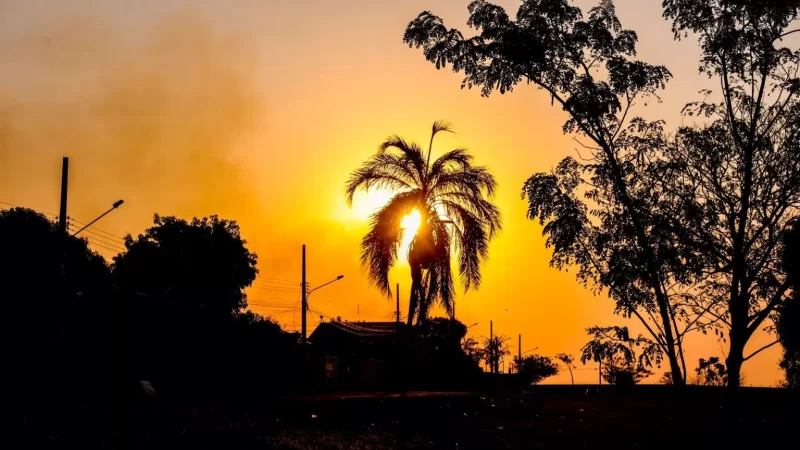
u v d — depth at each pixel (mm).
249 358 40656
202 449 15523
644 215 15664
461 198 27859
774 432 21766
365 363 64938
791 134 14773
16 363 27891
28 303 30938
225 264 58688
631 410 37906
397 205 27188
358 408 27547
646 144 15719
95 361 30234
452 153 27922
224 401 28359
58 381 27953
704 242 15305
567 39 16547
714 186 15234
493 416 32375
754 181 15023
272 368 43562
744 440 18594
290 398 34219
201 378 36219
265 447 16859
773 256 15109
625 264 15789
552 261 16500
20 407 17938
